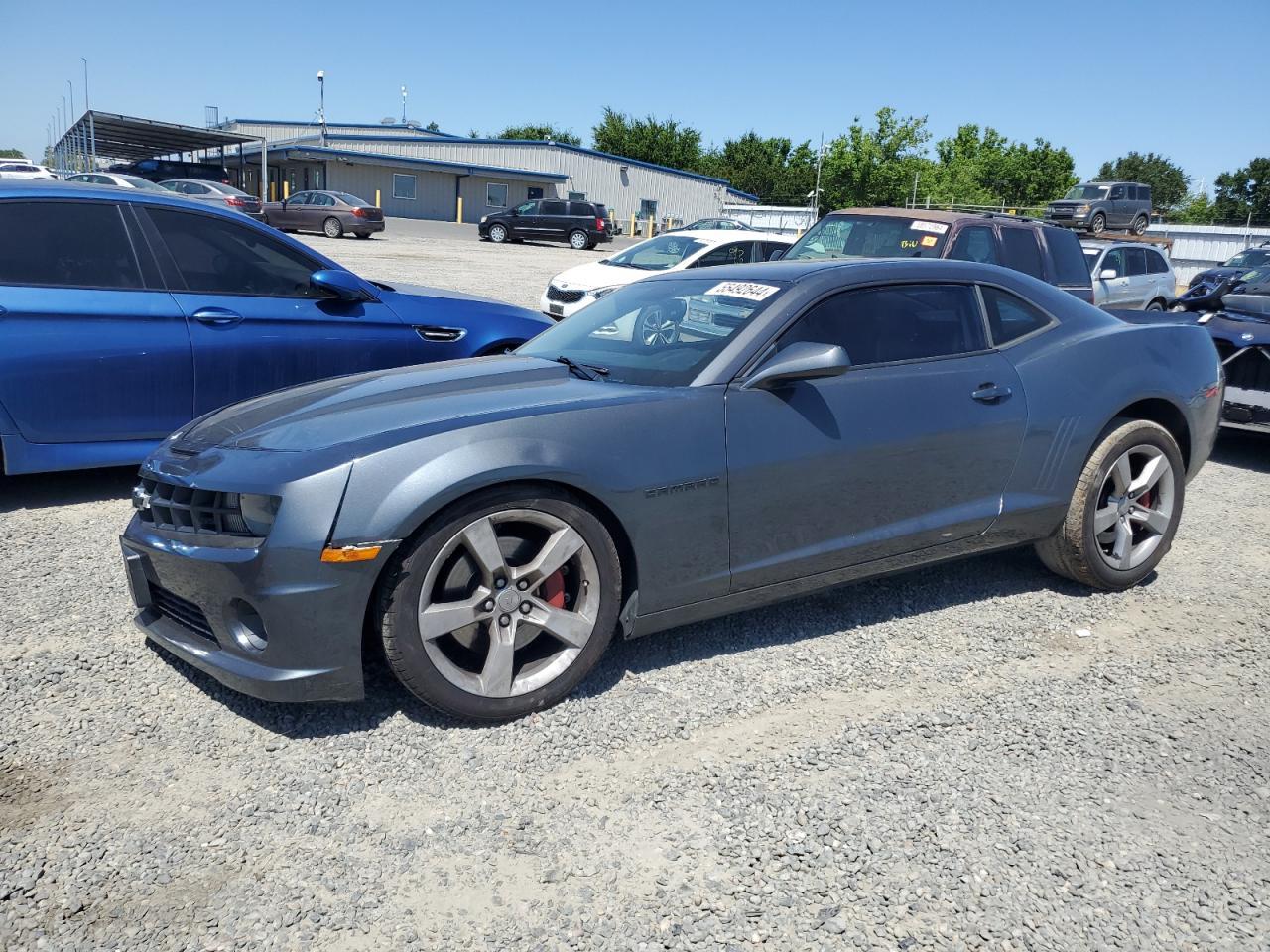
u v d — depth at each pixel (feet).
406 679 9.56
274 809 8.68
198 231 17.63
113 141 172.35
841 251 29.84
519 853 8.19
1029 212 122.83
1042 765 9.73
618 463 10.20
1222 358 23.76
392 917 7.41
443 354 19.98
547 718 10.30
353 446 9.55
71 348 16.21
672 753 9.75
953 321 13.04
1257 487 22.02
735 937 7.29
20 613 12.53
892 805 8.96
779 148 273.13
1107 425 13.94
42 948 6.98
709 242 42.86
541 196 179.42
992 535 13.14
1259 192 313.73
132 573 10.55
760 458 11.05
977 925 7.47
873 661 11.94
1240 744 10.27
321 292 18.75
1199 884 8.02
